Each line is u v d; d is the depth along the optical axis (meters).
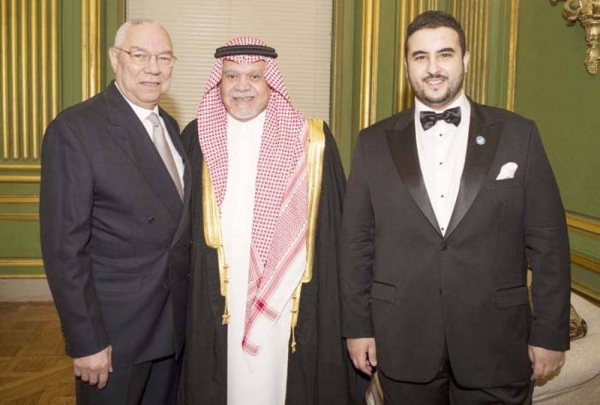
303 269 2.14
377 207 1.81
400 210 1.77
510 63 4.21
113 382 1.93
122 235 1.89
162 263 1.95
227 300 2.11
